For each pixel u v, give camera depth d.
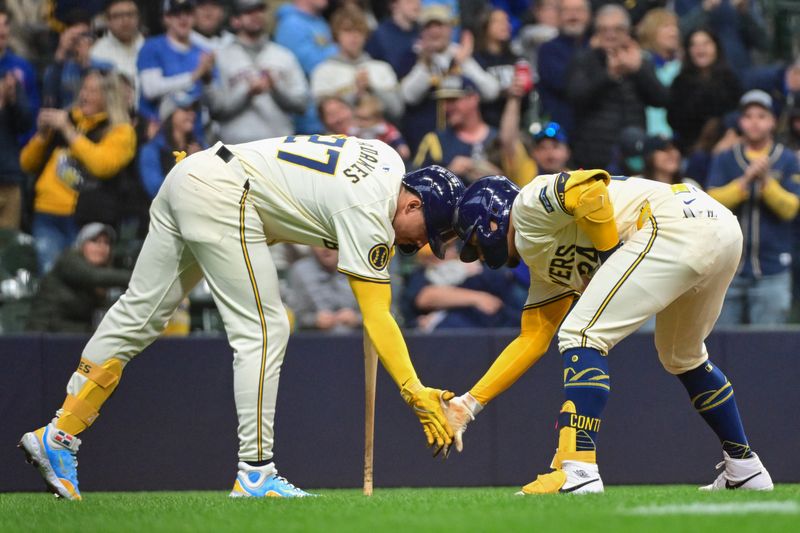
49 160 26.48
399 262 27.02
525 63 29.20
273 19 31.61
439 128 28.94
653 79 29.73
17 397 22.61
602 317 15.32
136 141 26.91
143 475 23.00
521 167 28.59
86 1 27.64
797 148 30.44
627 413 23.86
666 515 12.37
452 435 15.56
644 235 15.38
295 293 26.28
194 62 27.89
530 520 11.95
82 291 25.08
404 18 29.91
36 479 22.59
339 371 23.55
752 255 27.98
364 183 15.75
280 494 16.41
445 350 23.72
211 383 23.33
